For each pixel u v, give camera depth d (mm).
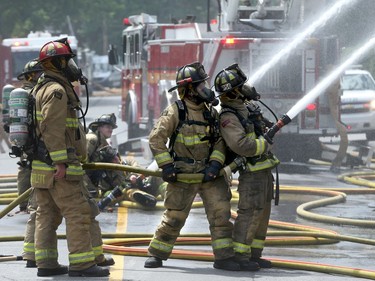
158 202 26500
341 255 18906
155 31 43844
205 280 15148
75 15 118125
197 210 26062
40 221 15406
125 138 53344
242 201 16125
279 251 19234
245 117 15953
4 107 20062
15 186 31109
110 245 18328
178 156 15773
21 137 15070
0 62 62531
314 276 15938
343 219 23547
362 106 46969
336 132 37875
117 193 24641
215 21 42156
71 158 15086
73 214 15078
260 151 15766
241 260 16156
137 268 16188
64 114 14781
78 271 15219
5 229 21953
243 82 15867
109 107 88438
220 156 15695
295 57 37219
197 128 15688
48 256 15398
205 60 37188
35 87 15289
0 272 15766
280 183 32719
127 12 139875
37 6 110188
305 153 39625
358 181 32375
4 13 107438
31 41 69125
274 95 37156
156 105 42312
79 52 83688
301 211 24859
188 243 19406
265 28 39062
